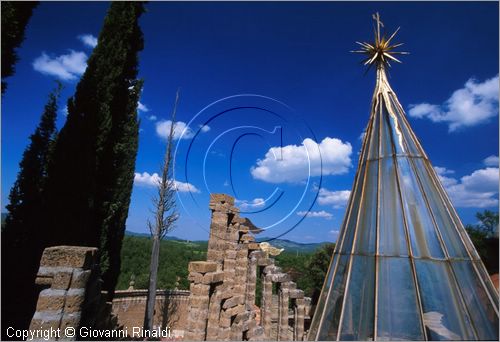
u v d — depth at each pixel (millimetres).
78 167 11852
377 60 8023
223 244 14398
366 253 5883
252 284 18641
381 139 6887
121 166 14414
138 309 21594
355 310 5520
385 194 6238
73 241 11344
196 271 11109
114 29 14047
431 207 5957
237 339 13852
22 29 9641
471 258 5691
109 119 13008
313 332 5930
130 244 37094
